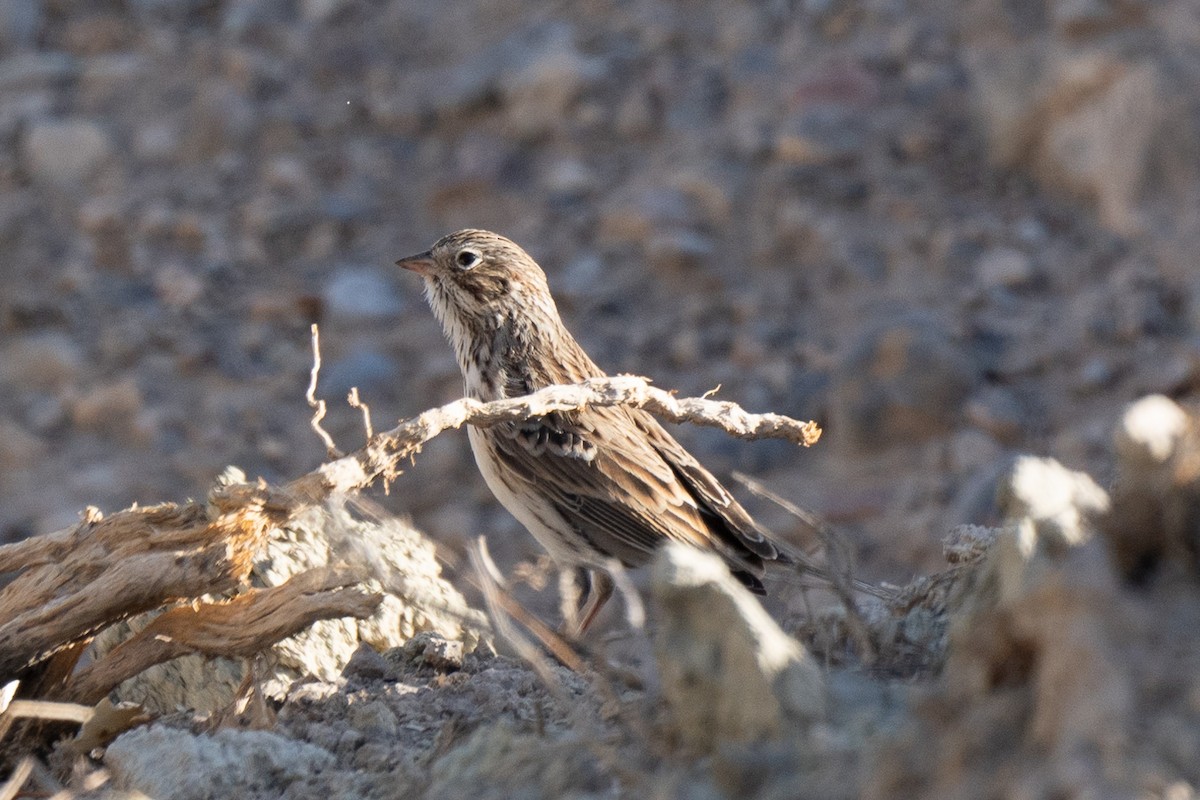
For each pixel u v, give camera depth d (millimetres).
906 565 11867
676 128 17047
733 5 18516
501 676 6469
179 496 13555
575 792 4633
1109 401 13375
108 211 16812
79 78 18594
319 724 6020
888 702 4621
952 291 14773
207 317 15664
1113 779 3592
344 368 14852
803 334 14625
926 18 17734
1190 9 16172
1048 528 4352
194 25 19453
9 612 5836
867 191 15930
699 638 4527
